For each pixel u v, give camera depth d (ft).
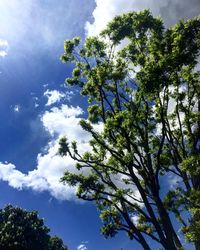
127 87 69.36
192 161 60.29
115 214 71.67
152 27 67.26
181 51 55.36
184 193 57.67
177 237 62.03
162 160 70.33
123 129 62.85
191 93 71.46
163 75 56.54
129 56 69.21
